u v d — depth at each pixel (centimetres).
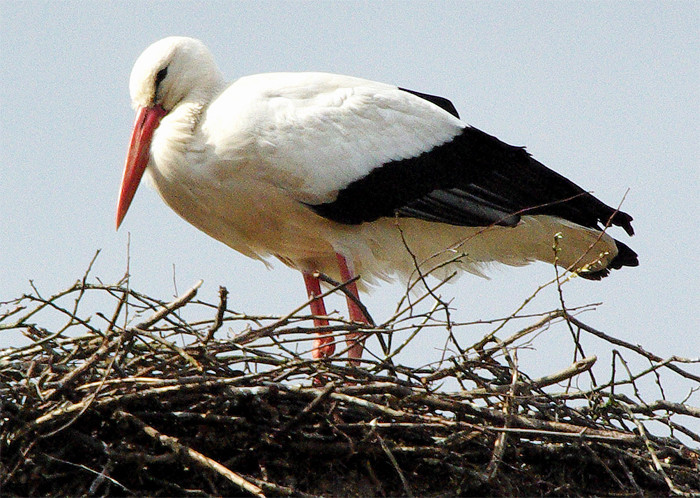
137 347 1031
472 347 1087
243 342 1038
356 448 1027
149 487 991
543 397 1095
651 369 1108
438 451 1031
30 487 973
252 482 970
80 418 990
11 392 966
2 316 1034
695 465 1108
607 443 1055
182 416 1003
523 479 1072
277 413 1019
